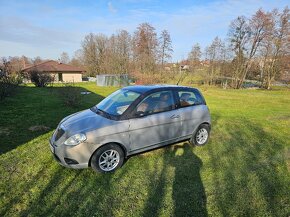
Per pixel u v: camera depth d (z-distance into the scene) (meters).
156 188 3.39
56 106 10.37
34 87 22.30
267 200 3.15
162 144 4.48
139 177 3.71
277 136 6.39
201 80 33.38
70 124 3.87
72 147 3.49
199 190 3.36
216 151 4.98
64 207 2.93
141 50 34.28
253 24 31.47
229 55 33.22
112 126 3.75
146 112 4.16
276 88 31.67
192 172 3.93
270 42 31.20
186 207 2.96
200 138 5.23
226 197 3.19
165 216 2.78
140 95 4.21
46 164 4.09
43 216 2.75
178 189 3.38
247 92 24.77
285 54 30.69
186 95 4.91
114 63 43.66
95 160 3.65
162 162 4.29
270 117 9.51
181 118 4.67
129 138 3.93
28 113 8.52
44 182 3.50
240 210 2.92
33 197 3.12
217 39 32.31
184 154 4.73
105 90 22.20
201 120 5.11
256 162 4.45
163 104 4.45
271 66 31.62
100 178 3.63
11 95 13.81
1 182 3.47
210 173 3.91
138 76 27.86
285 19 29.59
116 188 3.38
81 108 10.02
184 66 32.72
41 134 5.84
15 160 4.25
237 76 33.12
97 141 3.60
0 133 5.79
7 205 2.94
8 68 14.91
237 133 6.58
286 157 4.74
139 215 2.80
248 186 3.49
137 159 4.37
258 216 2.82
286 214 2.87
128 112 3.97
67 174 3.74
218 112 10.51
